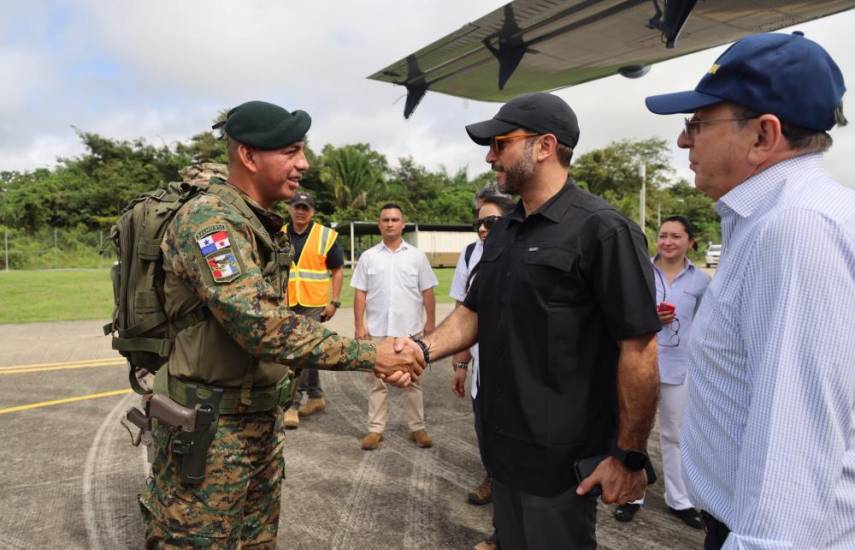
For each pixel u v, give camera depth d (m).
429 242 31.22
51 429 4.38
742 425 1.05
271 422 2.02
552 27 3.19
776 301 0.93
